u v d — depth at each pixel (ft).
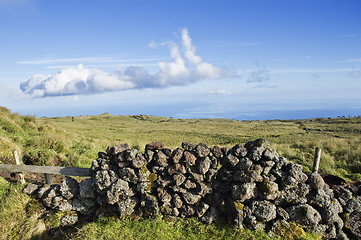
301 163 36.35
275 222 18.51
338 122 180.14
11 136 37.88
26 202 21.74
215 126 193.57
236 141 79.77
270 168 19.40
